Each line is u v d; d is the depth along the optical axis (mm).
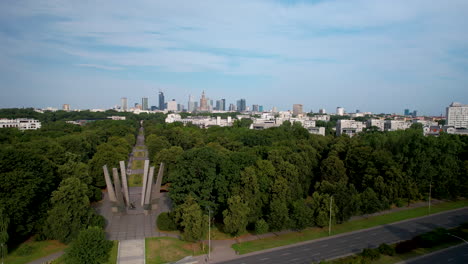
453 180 106875
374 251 66688
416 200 108875
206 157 83875
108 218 88188
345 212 82812
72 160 103250
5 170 69625
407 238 78062
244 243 73625
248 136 176125
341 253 69062
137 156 194750
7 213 64625
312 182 114312
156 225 83250
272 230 80625
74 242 61000
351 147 117812
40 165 79250
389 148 124750
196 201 81500
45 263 61969
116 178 89125
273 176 89750
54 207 71125
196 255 67062
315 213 83000
